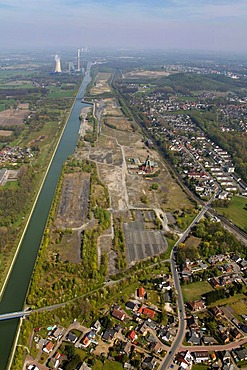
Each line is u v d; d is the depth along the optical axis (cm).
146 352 16612
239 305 19725
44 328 17912
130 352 16550
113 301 19888
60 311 18762
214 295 19825
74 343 16912
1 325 18388
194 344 17112
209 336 17575
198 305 19312
